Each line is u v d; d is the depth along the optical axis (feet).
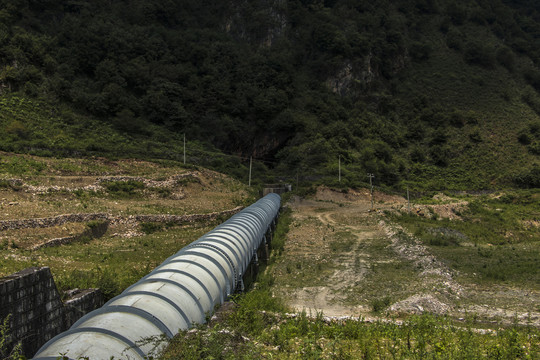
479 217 195.52
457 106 419.54
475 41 508.94
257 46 424.05
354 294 70.28
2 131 180.45
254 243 73.10
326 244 117.70
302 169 279.90
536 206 239.91
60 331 38.63
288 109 342.03
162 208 135.85
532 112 420.77
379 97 409.69
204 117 306.35
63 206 112.06
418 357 28.96
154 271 38.11
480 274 81.46
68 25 304.91
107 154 188.03
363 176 271.90
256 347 28.81
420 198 255.29
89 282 52.75
